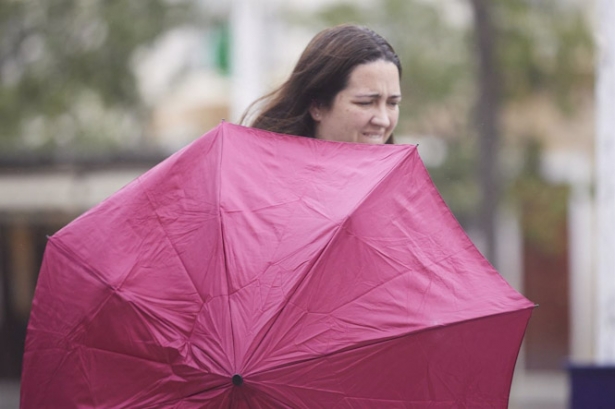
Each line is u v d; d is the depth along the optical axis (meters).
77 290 4.80
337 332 4.49
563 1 19.92
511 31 19.48
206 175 4.94
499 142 19.34
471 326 4.64
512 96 20.08
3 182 21.09
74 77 21.42
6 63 21.72
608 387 8.79
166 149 20.89
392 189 4.86
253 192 4.86
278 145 5.07
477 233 20.91
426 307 4.63
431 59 21.47
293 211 4.77
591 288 29.73
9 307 27.02
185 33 23.41
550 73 19.92
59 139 21.59
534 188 21.61
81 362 4.73
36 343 4.88
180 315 4.59
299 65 5.83
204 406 4.39
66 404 4.74
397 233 4.76
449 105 21.38
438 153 21.41
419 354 4.59
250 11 23.78
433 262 4.75
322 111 5.80
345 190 4.86
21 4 21.50
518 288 29.91
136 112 22.27
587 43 19.67
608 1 10.64
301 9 23.75
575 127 24.70
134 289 4.70
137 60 22.16
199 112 27.42
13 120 21.47
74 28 21.50
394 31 21.83
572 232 29.69
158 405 4.51
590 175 24.53
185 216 4.85
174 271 4.71
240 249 4.64
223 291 4.54
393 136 6.16
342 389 4.48
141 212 4.90
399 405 4.59
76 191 21.03
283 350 4.41
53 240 4.95
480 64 18.84
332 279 4.57
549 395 29.38
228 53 24.00
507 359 4.70
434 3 21.72
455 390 4.65
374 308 4.57
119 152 20.88
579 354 29.98
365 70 5.63
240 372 4.33
